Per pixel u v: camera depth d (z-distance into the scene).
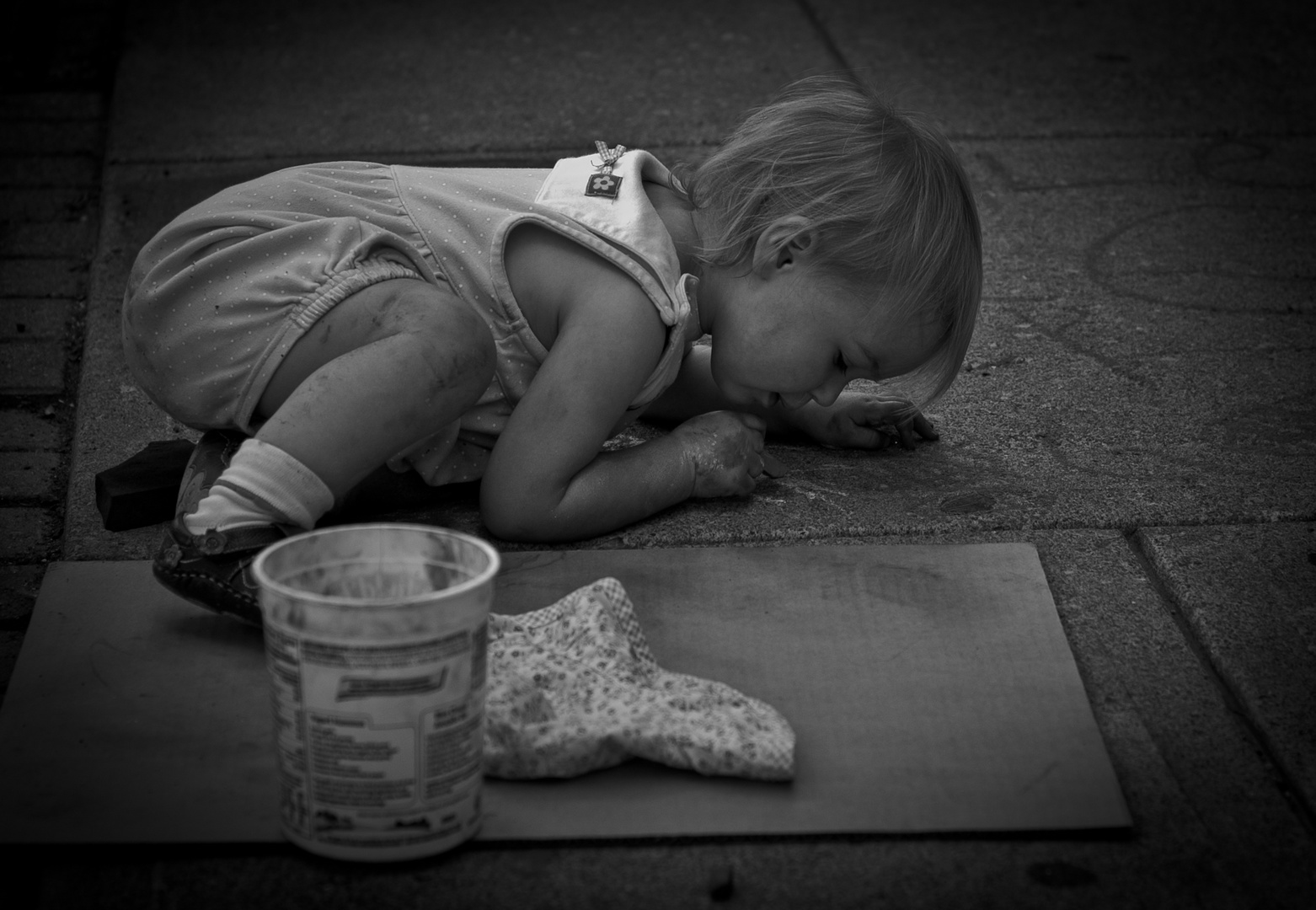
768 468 2.24
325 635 1.30
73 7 4.92
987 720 1.64
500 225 2.03
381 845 1.39
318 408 1.78
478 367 1.90
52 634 1.79
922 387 2.54
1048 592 1.90
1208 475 2.24
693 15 4.96
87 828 1.45
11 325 2.86
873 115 2.07
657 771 1.56
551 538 2.00
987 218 3.40
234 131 3.89
